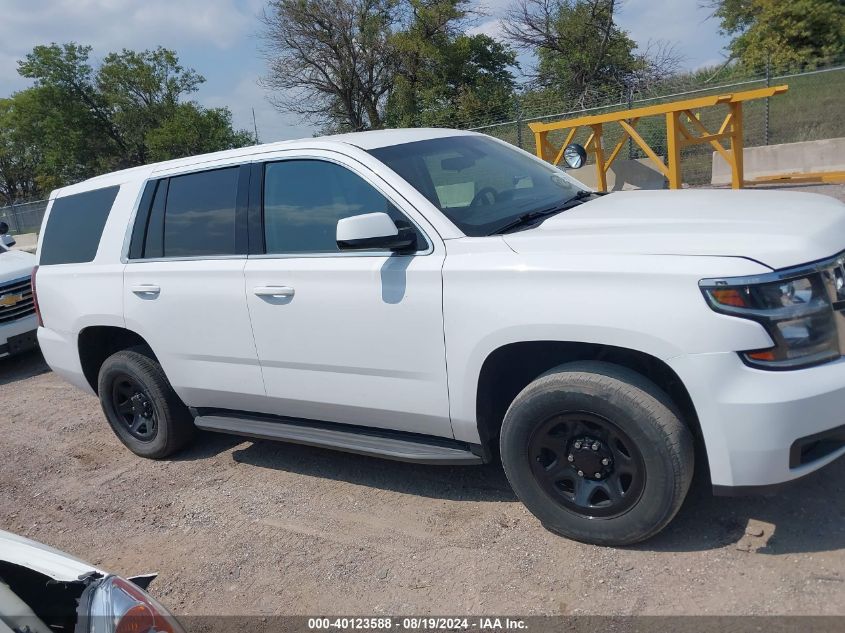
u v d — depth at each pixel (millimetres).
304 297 3766
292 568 3510
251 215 4094
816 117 16250
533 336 3084
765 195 3574
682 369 2789
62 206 5258
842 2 25375
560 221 3455
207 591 3447
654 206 3496
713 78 24859
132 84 47969
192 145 44344
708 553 3070
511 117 28078
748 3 28703
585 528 3215
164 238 4516
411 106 33406
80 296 4922
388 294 3473
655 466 2941
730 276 2709
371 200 3658
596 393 2998
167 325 4461
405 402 3586
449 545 3475
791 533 3109
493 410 3498
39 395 7191
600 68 29656
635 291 2852
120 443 5551
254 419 4453
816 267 2775
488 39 34406
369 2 32781
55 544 4129
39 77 47312
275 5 31828
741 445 2744
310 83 33750
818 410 2699
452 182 3791
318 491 4258
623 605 2861
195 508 4285
